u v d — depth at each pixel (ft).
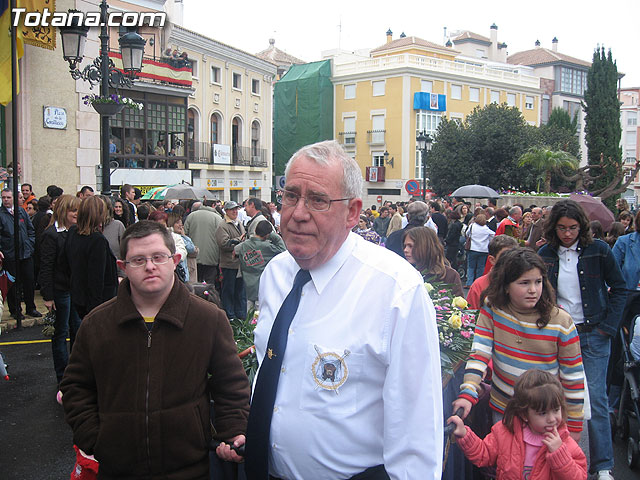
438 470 6.15
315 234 6.43
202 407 8.33
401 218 53.67
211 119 115.75
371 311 6.31
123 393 8.02
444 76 158.71
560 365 11.35
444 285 14.30
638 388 15.48
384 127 155.84
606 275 13.82
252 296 28.43
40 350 24.49
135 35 32.40
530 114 184.75
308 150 6.64
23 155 43.19
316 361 6.40
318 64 164.14
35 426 16.94
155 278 8.07
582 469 10.15
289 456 6.52
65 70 45.52
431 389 6.20
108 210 21.76
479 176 129.70
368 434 6.36
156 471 8.00
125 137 81.10
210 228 31.30
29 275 29.50
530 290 11.13
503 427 10.57
